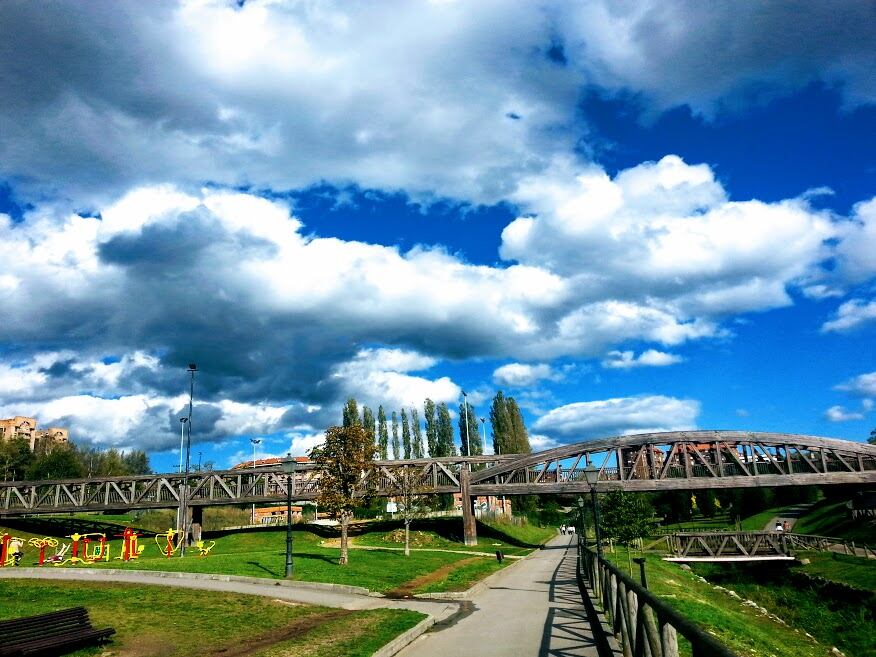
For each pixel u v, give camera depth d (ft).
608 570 45.62
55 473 315.37
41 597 67.05
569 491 180.65
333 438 110.11
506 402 329.72
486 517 230.68
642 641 28.35
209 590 72.13
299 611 61.41
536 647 44.09
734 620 72.18
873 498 206.39
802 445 172.55
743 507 325.01
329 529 203.92
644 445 181.57
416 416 329.93
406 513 149.59
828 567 144.15
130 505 205.77
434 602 71.26
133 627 53.21
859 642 96.84
